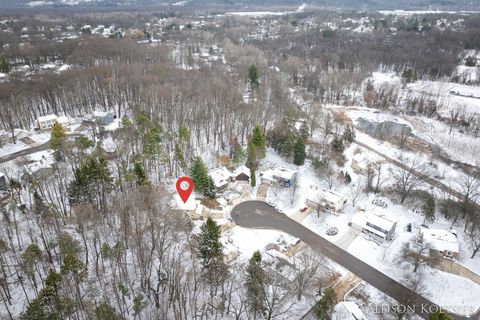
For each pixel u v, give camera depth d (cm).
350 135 11588
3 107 10969
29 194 7762
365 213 8044
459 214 8206
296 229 7838
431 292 6381
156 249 6462
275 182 9175
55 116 11675
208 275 6038
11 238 6588
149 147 8606
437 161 11019
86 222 7000
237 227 7794
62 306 4975
